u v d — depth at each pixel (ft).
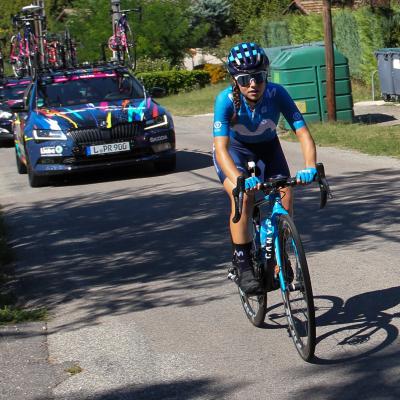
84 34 128.36
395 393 14.24
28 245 29.71
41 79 47.03
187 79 120.67
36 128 43.29
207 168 45.34
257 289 17.22
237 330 18.35
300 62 57.67
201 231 29.43
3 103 73.46
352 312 18.75
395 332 17.15
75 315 20.67
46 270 25.84
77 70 47.73
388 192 33.24
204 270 24.13
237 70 16.46
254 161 17.93
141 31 130.21
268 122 17.40
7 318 20.48
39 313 20.90
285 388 14.89
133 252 27.27
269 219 16.90
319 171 15.80
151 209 34.53
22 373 16.61
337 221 28.78
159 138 43.57
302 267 15.44
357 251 24.41
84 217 34.22
